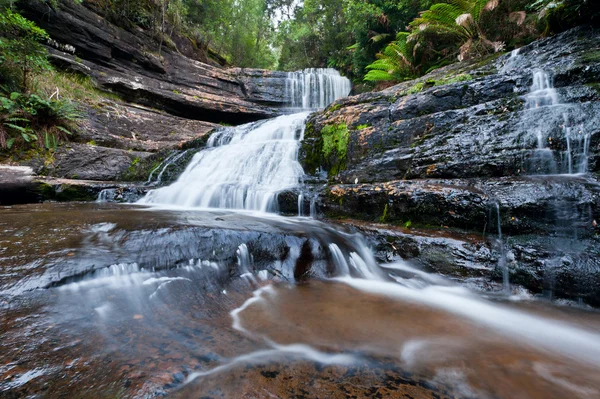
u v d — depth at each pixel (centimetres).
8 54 714
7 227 295
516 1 811
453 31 941
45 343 147
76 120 813
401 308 239
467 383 145
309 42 2172
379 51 1445
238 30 1944
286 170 596
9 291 184
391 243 337
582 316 228
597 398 139
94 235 285
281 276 289
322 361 157
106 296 206
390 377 146
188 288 240
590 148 319
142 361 142
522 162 353
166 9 1359
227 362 149
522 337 198
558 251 257
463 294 271
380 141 511
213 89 1465
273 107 1596
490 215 305
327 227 387
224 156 708
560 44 551
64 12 961
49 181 603
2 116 670
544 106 371
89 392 118
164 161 787
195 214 436
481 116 425
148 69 1238
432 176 412
